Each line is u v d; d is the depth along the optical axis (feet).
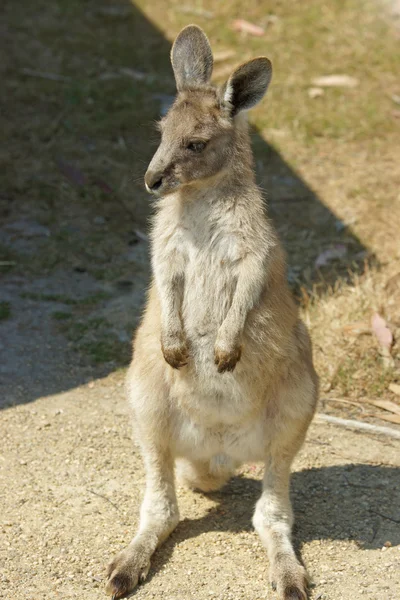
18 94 65.36
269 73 30.07
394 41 72.54
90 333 44.29
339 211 53.83
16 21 75.10
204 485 32.83
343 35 73.10
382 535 30.42
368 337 41.75
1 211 54.39
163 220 30.30
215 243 29.55
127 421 37.42
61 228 53.21
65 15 76.59
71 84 66.85
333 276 48.01
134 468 34.22
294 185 56.49
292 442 30.22
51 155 59.41
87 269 49.83
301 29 73.82
